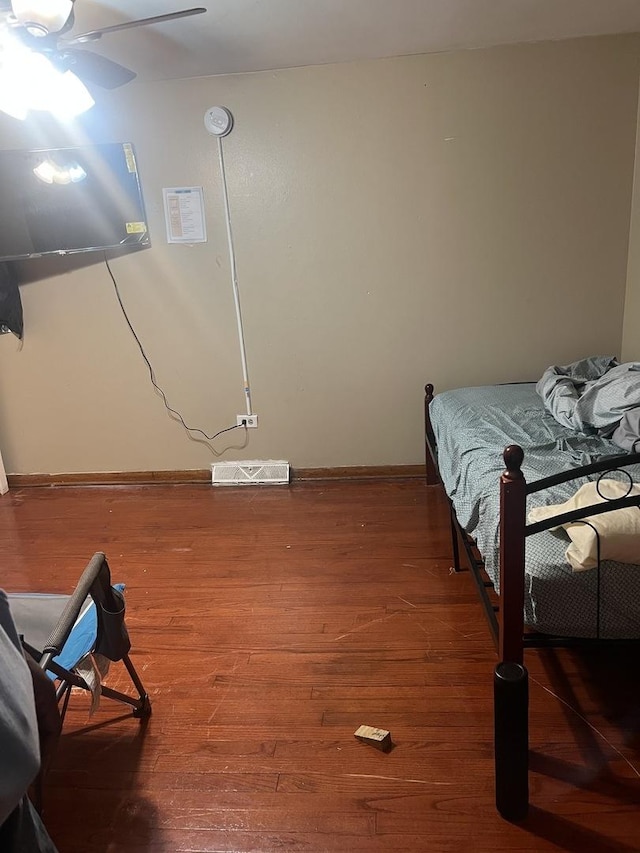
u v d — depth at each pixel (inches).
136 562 105.7
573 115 114.4
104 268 131.7
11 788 34.2
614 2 94.2
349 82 116.8
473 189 120.0
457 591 91.5
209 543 111.3
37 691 42.6
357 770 61.4
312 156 121.3
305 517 119.8
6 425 144.0
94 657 62.4
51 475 144.8
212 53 106.3
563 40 110.7
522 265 123.2
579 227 120.1
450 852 52.4
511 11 96.0
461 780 59.4
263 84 118.5
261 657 79.4
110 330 135.5
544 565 55.0
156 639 84.2
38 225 125.0
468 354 129.4
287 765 62.6
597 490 55.9
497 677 50.7
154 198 126.4
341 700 71.1
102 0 84.0
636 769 59.0
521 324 126.6
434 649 78.9
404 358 131.0
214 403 137.7
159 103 121.1
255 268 128.6
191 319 133.0
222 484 140.1
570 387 98.8
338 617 86.9
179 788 60.7
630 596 54.5
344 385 133.8
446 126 117.3
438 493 127.3
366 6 90.0
